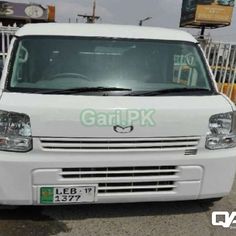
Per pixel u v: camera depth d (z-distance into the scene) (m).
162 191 3.59
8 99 3.43
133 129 3.37
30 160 3.32
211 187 3.68
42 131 3.30
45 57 3.97
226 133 3.66
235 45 10.04
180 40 4.39
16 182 3.37
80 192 3.45
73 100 3.43
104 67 3.97
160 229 3.80
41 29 4.24
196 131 3.52
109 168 3.44
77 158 3.36
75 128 3.30
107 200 3.52
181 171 3.55
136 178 3.49
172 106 3.50
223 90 10.26
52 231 3.67
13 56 3.96
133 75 3.96
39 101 3.39
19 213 3.96
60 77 3.84
